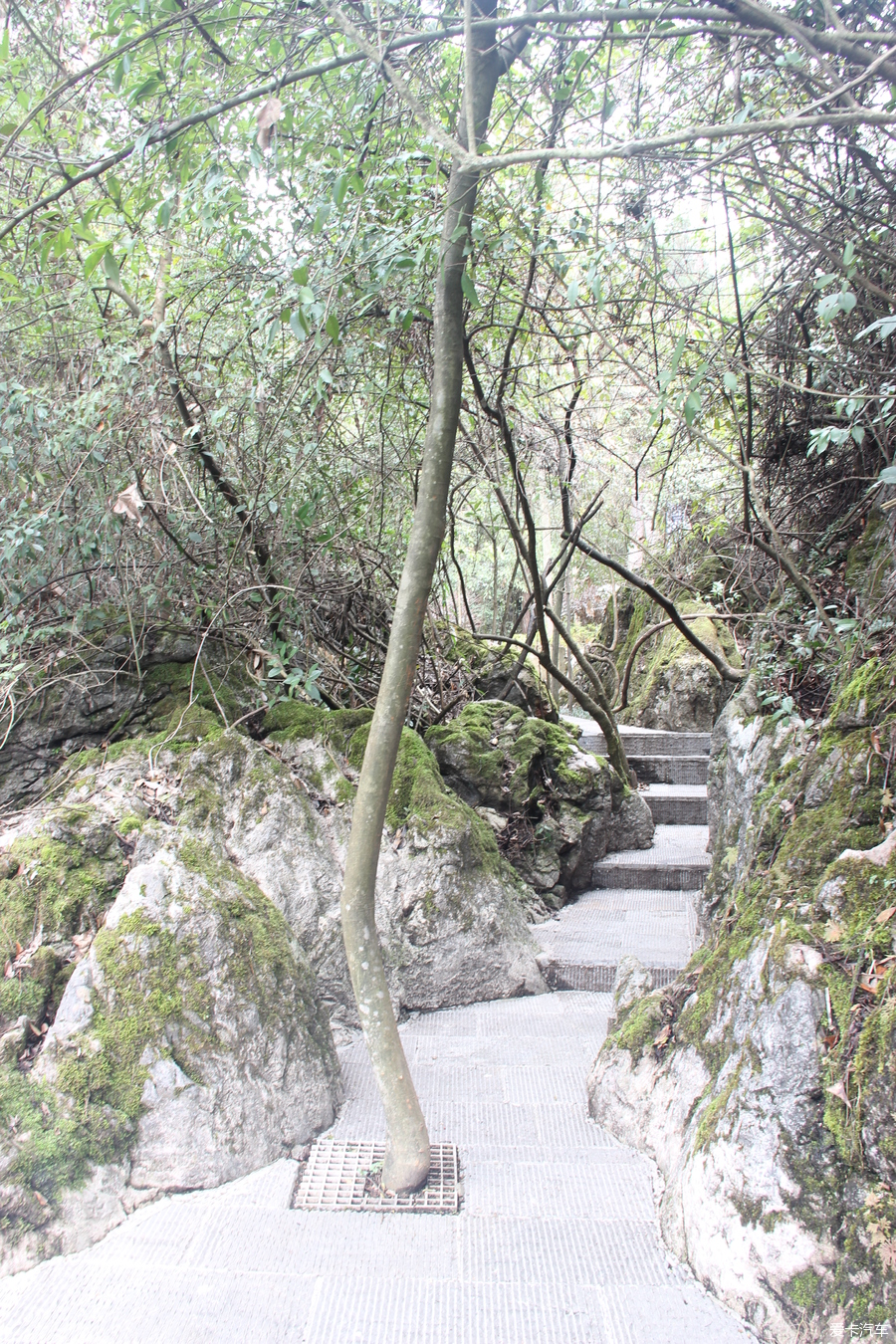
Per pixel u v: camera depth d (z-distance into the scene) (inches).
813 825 97.1
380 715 97.5
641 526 276.4
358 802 96.7
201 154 103.9
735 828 141.6
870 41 68.9
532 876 185.2
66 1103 87.1
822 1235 68.5
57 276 143.6
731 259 120.2
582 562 367.9
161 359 133.0
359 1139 101.1
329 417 156.5
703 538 207.2
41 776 140.7
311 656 169.8
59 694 143.6
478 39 98.0
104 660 147.0
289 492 147.4
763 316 147.6
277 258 120.4
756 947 90.6
